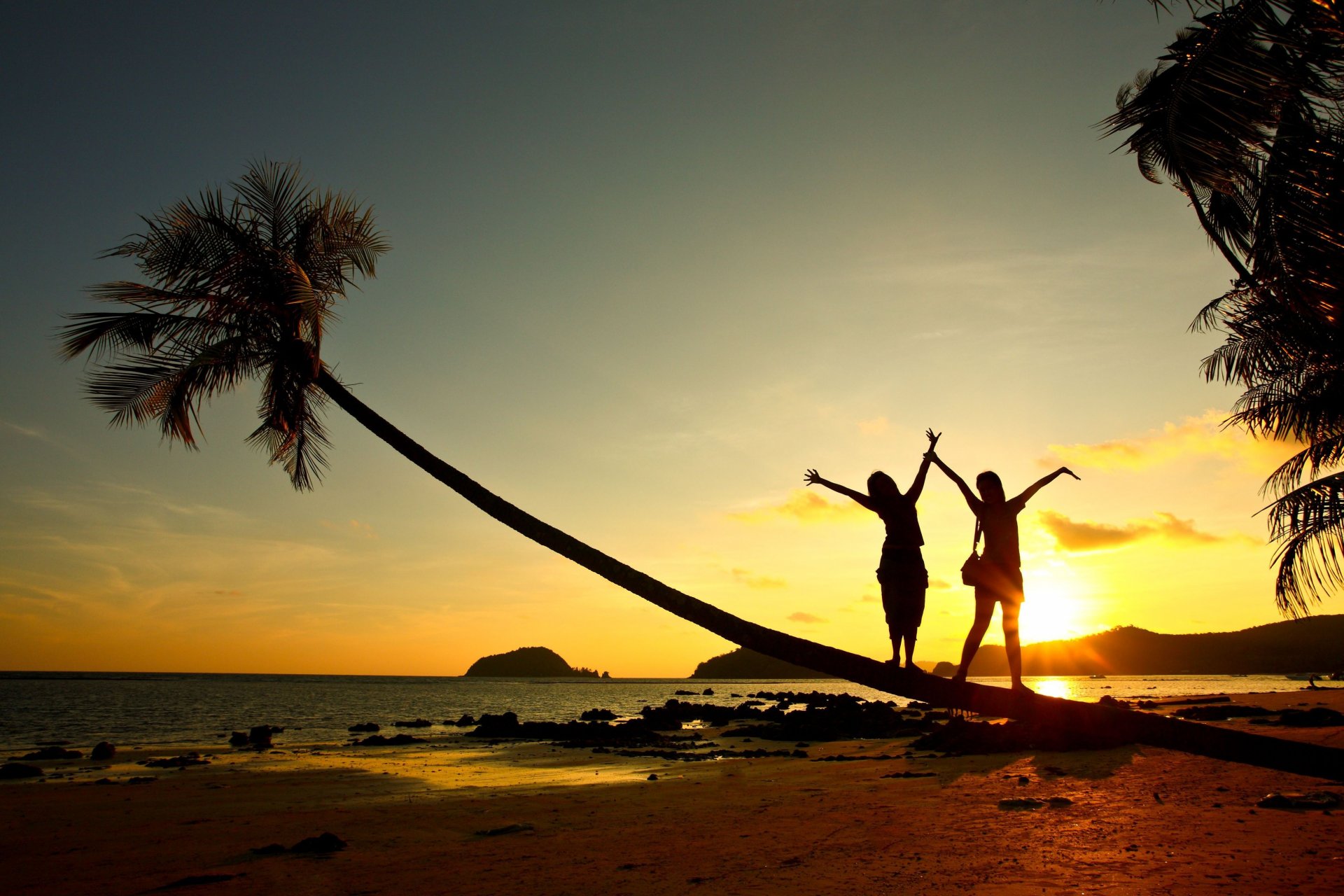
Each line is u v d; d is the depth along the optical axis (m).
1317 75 7.37
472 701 95.44
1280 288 9.15
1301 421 14.79
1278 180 8.26
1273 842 8.59
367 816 14.59
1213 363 15.40
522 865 9.75
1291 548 14.48
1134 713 4.96
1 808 16.16
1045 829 10.06
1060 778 14.48
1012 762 17.48
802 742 31.70
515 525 5.84
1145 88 7.98
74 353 8.83
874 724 35.19
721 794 15.61
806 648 5.12
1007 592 5.98
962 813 11.63
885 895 7.38
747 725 44.03
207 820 14.53
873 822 11.29
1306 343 11.26
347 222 9.06
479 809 15.05
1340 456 14.84
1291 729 20.33
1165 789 12.70
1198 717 27.22
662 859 9.70
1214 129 7.16
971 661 5.98
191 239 8.23
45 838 12.93
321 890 8.93
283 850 11.32
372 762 26.17
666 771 22.05
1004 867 8.17
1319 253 8.30
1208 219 9.55
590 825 12.66
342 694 114.31
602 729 39.53
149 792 18.62
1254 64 6.88
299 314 7.63
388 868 10.00
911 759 20.39
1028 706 4.96
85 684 160.12
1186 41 7.62
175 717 58.81
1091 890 7.09
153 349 8.84
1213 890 6.85
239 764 25.62
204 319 8.43
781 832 11.07
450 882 9.02
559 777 21.17
